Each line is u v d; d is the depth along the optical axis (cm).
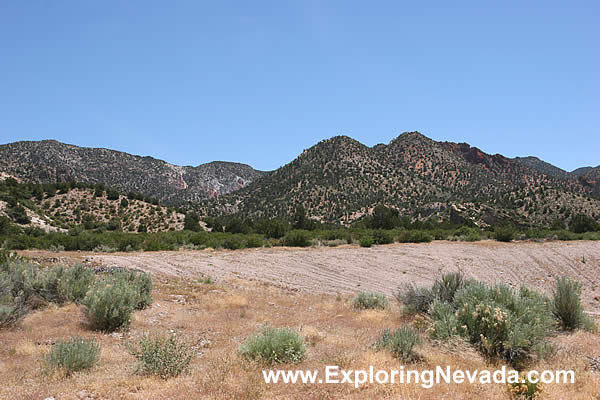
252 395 524
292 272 2145
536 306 797
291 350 695
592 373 611
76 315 1054
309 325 1004
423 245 3250
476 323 749
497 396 531
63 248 3152
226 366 645
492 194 17738
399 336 743
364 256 2647
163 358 641
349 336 878
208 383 572
